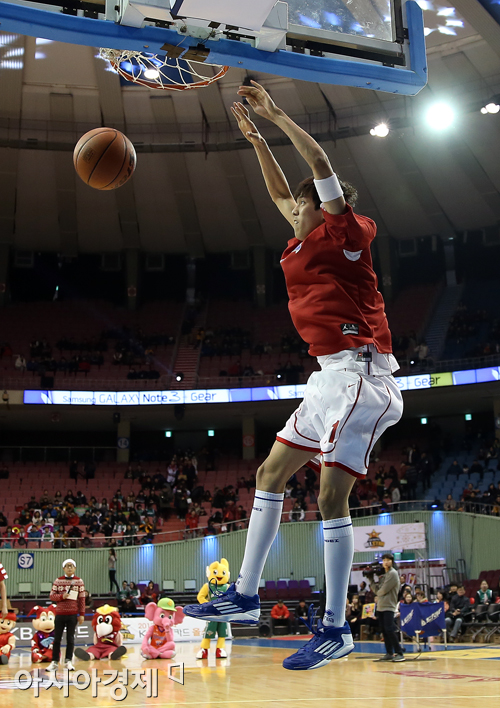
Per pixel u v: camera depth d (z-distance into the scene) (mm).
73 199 30812
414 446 28094
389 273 33000
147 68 4367
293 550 23828
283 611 20703
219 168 29734
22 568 22750
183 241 33969
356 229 2617
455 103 25000
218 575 13109
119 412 30344
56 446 31547
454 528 22078
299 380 29094
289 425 2754
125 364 31609
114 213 32094
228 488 27531
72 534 24062
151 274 35031
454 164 28547
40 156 28812
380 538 19672
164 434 33531
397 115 25844
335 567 2502
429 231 32844
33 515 24766
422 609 12211
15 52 23656
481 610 15766
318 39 3371
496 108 23734
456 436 31375
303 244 2750
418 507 23141
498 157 27703
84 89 25906
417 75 3527
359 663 10469
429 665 9773
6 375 30078
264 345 32062
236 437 33406
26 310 33562
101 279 34781
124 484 28906
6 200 30625
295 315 2801
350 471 2551
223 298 35000
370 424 2604
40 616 11750
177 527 25969
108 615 12242
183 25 3146
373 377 2678
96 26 3088
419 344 30297
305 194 2812
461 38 22922
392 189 30312
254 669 9766
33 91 25859
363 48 3449
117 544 23812
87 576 23203
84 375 30672
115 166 4031
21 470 29500
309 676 8438
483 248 32719
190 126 27438
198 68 11664
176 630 18328
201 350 32156
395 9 3564
